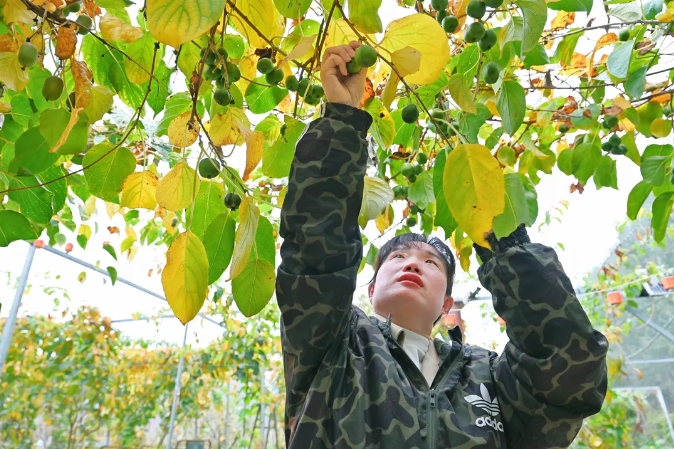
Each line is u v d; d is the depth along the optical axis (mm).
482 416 1048
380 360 1071
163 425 8844
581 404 1042
